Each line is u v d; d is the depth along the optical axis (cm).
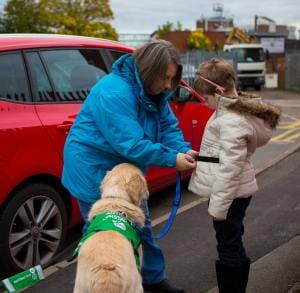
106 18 5234
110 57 525
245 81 2838
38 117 429
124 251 267
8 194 402
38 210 434
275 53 4625
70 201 461
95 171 323
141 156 306
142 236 361
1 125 398
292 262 433
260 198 621
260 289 386
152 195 646
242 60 2831
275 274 411
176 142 351
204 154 333
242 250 344
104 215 284
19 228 418
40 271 314
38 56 452
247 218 547
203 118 632
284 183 693
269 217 550
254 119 321
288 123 1327
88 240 272
